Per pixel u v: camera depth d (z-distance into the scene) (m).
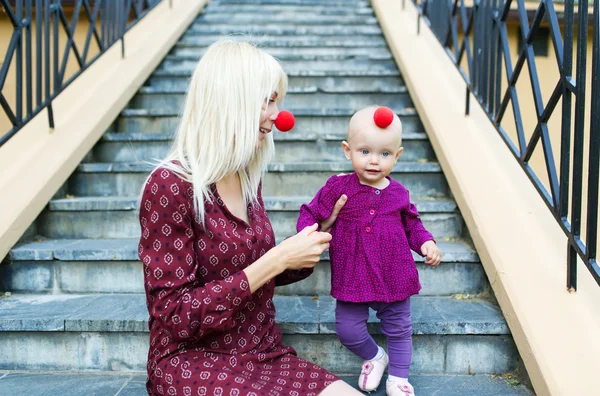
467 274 1.95
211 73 1.21
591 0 4.31
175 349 1.23
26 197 2.10
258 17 4.84
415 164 2.49
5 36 4.30
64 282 2.00
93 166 2.55
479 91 2.56
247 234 1.28
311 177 2.55
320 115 3.04
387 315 1.53
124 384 1.60
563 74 1.65
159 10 4.56
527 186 2.12
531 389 1.56
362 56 3.92
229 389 1.12
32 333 1.70
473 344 1.67
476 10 2.63
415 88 3.02
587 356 1.41
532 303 1.58
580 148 1.55
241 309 1.27
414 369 1.69
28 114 2.35
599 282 1.44
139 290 2.00
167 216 1.16
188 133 1.22
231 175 1.32
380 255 1.50
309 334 1.69
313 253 1.21
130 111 3.08
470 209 2.00
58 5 2.61
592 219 1.47
